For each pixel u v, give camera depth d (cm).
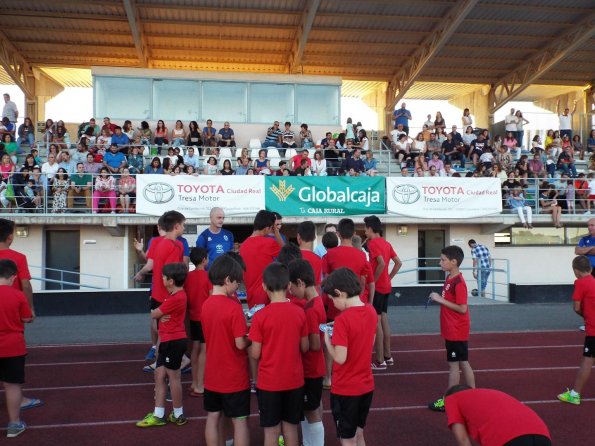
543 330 1262
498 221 1862
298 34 2295
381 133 2767
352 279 476
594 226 1070
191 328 739
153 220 1714
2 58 2273
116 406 722
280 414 477
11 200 1736
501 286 2009
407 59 2550
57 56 2502
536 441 352
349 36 2341
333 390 479
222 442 509
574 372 890
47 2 2038
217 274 500
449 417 395
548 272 2055
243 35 2352
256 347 475
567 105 3072
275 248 680
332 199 1762
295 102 2372
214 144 2100
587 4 2105
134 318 1450
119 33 2292
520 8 2127
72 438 611
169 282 620
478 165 2052
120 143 1958
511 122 2483
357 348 471
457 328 655
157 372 644
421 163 1983
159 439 605
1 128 2097
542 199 1952
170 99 2306
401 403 726
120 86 2280
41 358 1001
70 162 1839
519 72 2659
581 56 2550
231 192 1714
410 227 1972
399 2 2073
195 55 2534
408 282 1964
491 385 813
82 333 1237
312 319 507
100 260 1820
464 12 2020
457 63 2614
